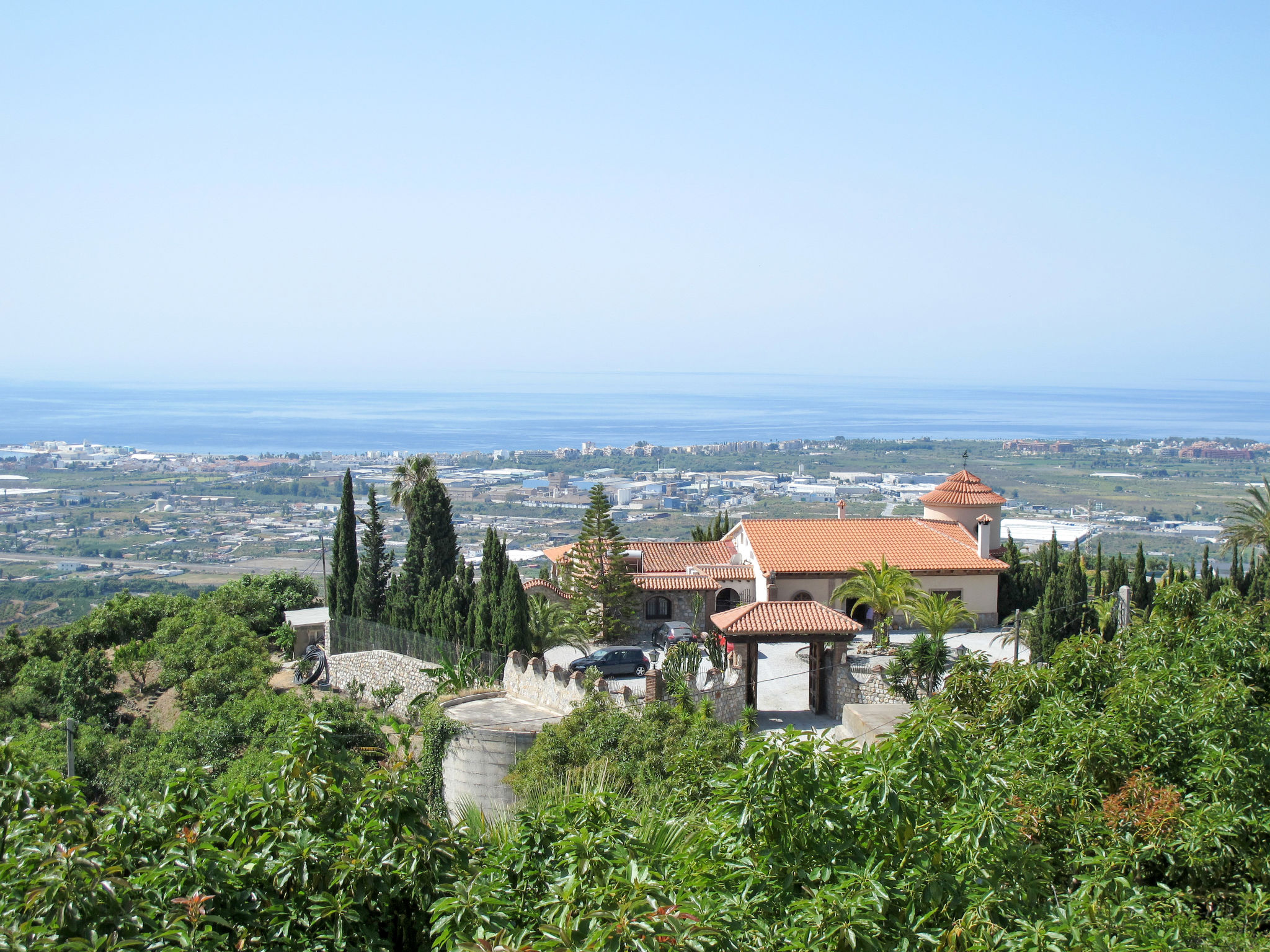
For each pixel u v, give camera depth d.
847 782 10.96
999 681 18.92
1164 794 13.26
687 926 8.49
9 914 9.30
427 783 30.91
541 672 35.22
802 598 48.09
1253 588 51.41
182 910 9.73
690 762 23.70
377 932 10.73
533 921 10.59
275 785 11.66
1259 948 10.80
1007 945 9.37
